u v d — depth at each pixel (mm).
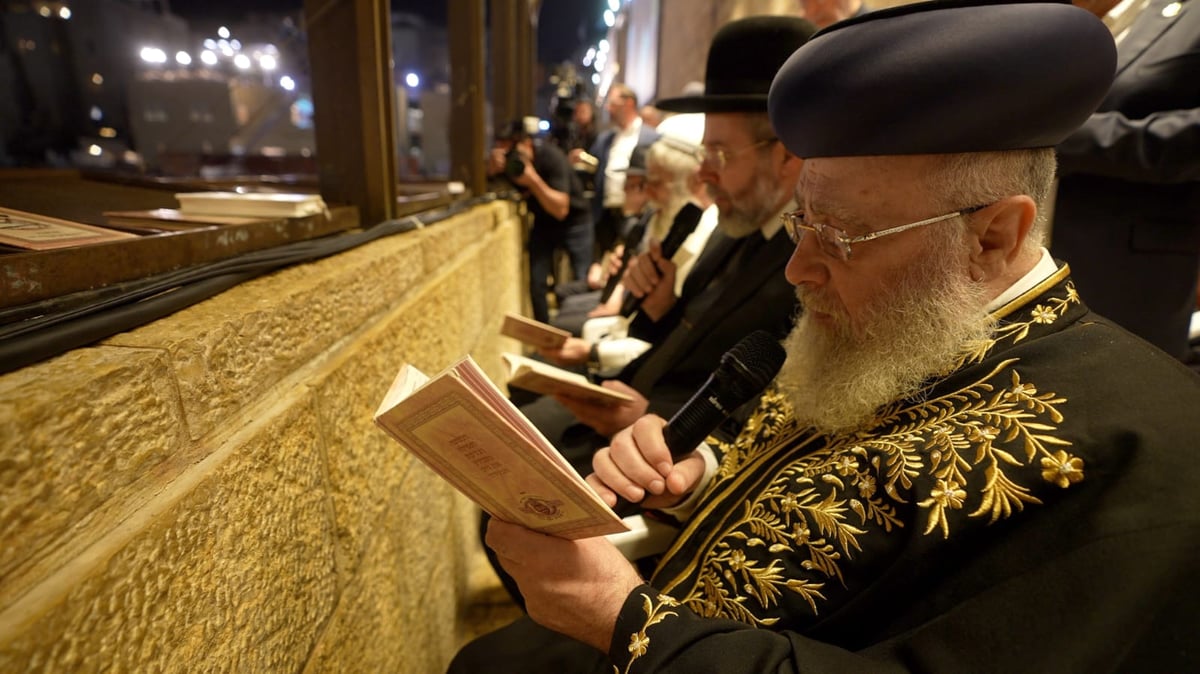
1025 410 570
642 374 1432
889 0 2039
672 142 1971
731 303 1314
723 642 588
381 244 1161
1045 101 578
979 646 508
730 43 1310
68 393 394
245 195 1055
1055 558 506
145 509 469
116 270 611
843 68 612
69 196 1021
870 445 646
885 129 606
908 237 646
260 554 615
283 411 665
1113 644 479
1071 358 591
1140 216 1278
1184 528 478
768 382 801
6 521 352
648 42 7754
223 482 546
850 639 609
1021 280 669
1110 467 516
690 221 1628
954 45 569
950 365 652
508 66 4508
